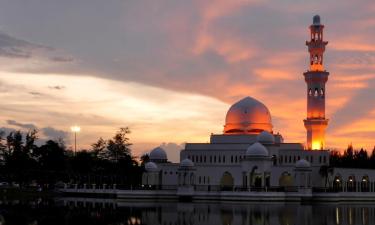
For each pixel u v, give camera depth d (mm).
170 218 123688
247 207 164375
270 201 197125
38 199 189375
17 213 131125
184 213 137000
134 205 167000
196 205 172125
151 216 127688
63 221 116125
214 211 145000
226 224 112688
